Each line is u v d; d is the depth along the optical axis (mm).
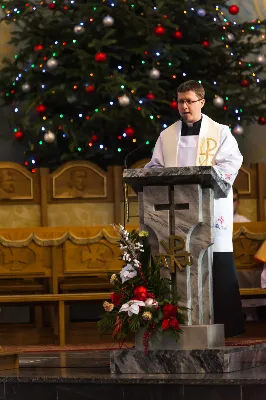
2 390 6918
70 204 14406
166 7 14648
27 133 14992
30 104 14703
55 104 15055
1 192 14375
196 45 14812
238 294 8086
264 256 10805
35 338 11750
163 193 7223
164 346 7133
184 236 7168
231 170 8117
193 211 7133
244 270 11797
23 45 16453
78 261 11781
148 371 7066
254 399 6312
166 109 14992
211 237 7176
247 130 16328
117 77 14172
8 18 15453
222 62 15398
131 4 14656
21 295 10992
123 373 7094
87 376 6840
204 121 8344
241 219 13062
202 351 6957
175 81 15289
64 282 12000
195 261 7199
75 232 11844
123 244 7461
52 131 14531
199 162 8203
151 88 14406
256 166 14781
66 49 14969
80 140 14531
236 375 6664
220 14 15336
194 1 15297
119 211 14344
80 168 14414
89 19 14664
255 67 15422
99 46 14203
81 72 14438
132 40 14836
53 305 11711
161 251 7223
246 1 16547
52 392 6809
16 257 11844
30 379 6871
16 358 7906
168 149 8383
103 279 11922
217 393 6391
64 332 10953
